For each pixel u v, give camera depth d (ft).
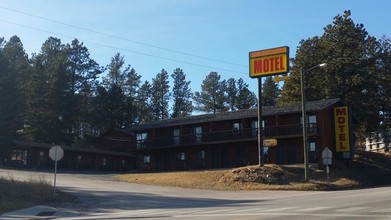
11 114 152.46
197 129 205.36
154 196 108.37
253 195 111.45
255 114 187.01
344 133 172.35
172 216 62.80
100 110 285.64
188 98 395.75
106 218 66.18
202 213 65.21
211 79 390.83
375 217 49.24
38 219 70.95
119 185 133.80
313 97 220.23
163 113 383.24
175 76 394.73
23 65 251.19
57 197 96.94
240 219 52.60
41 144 197.67
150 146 212.23
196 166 203.10
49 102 238.27
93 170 216.95
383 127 236.84
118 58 355.97
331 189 131.64
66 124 244.83
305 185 131.64
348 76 213.46
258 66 153.07
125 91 352.90
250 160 188.34
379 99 224.33
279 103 237.45
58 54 285.02
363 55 222.28
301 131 173.68
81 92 283.18
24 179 116.47
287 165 162.81
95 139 256.11
